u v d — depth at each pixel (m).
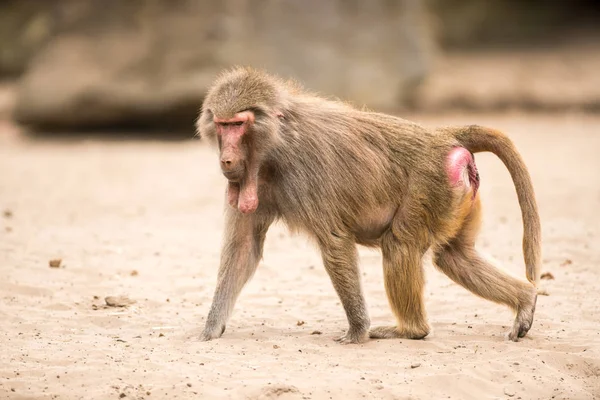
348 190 10.95
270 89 10.58
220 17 33.47
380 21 36.44
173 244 17.69
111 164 29.05
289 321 12.62
